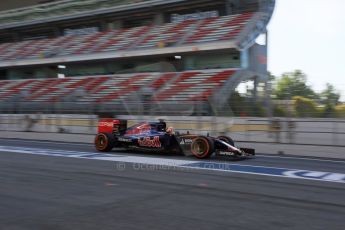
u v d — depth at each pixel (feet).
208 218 18.62
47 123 76.95
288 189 25.18
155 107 72.90
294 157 43.42
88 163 36.68
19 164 36.29
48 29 139.13
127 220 18.31
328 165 36.78
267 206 20.85
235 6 107.34
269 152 48.75
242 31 91.56
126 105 76.84
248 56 97.91
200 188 25.39
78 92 99.40
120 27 123.85
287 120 51.62
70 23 131.13
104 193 23.90
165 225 17.54
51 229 17.07
